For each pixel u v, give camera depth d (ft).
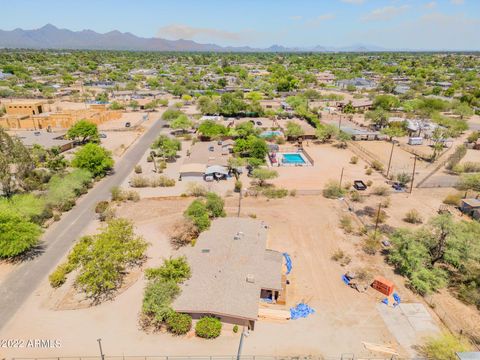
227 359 85.20
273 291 103.86
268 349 88.22
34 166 182.80
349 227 148.36
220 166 210.79
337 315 99.81
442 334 92.79
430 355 86.12
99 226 149.48
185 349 87.86
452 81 593.83
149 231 144.97
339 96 450.30
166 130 320.09
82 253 103.19
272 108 417.08
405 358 85.81
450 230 116.88
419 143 278.67
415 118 353.31
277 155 252.83
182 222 151.84
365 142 289.53
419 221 155.63
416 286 108.99
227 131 278.26
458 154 228.22
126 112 399.44
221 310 91.40
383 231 146.72
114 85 592.19
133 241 113.09
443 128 281.33
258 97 462.19
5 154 152.46
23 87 529.04
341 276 117.70
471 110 352.90
